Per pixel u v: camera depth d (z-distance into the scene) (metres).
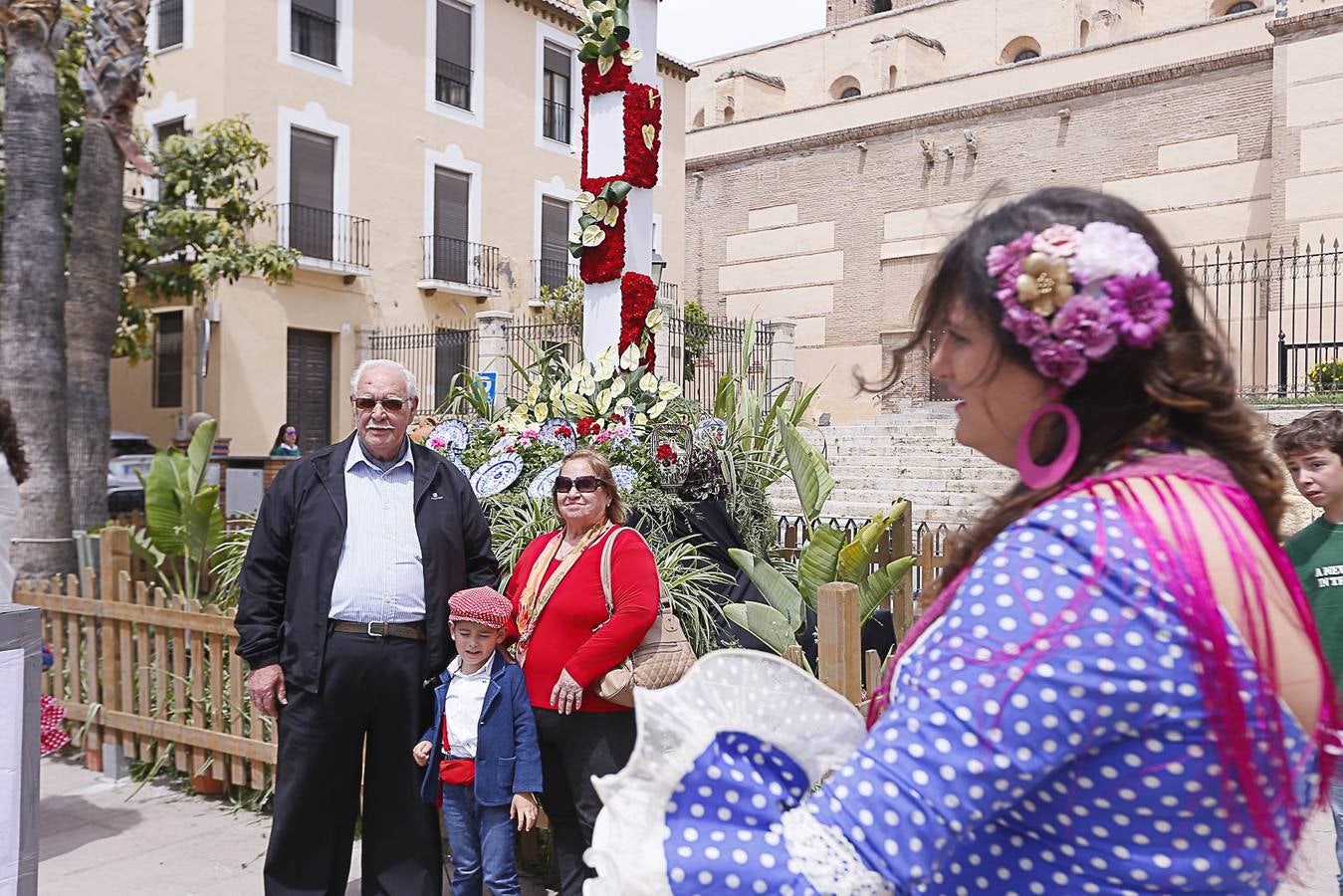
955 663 0.96
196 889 3.91
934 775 0.94
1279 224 18.38
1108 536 0.96
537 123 21.27
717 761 1.08
